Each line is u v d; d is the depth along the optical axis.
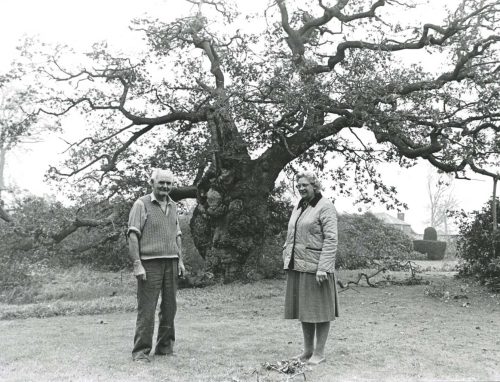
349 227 22.55
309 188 5.04
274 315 8.10
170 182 5.29
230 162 13.65
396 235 25.91
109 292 11.98
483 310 8.67
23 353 5.17
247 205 13.82
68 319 7.79
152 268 5.08
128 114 15.05
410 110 12.27
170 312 5.18
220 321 7.47
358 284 13.12
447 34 12.60
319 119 14.22
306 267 4.89
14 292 12.02
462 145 12.29
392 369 4.59
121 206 15.89
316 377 4.32
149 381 4.19
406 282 13.27
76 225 15.73
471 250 13.20
